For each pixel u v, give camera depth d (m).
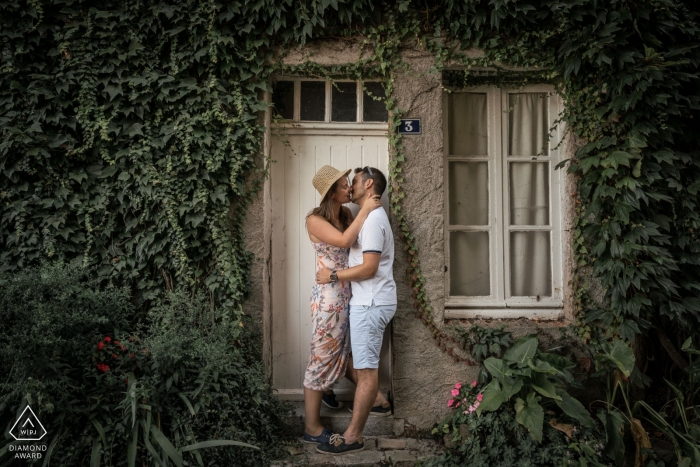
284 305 4.23
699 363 3.74
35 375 3.19
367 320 3.54
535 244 4.35
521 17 3.93
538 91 4.32
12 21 3.79
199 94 3.93
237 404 3.53
